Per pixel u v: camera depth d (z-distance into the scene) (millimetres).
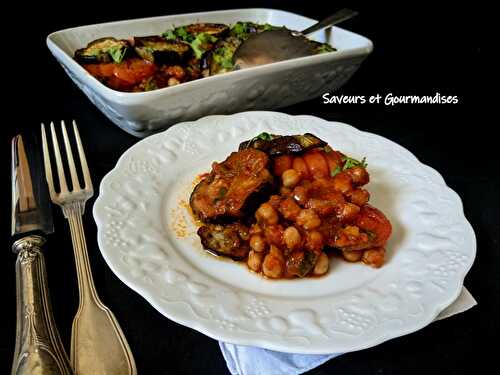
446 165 362
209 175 287
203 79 342
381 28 612
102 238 246
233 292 228
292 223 250
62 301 234
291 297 233
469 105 451
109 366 197
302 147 282
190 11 608
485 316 238
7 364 208
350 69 421
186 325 209
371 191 300
